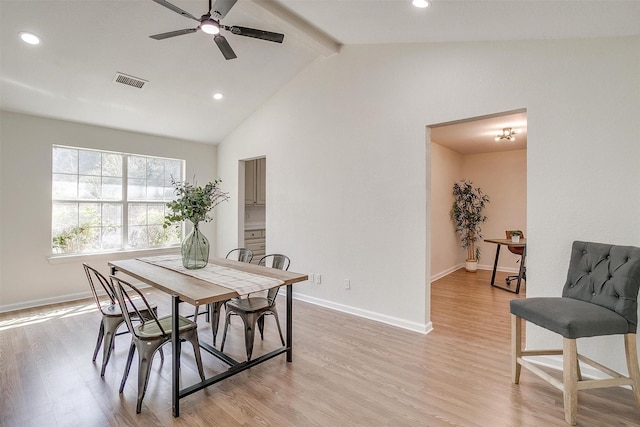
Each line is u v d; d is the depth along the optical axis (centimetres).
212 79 399
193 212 283
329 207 392
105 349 238
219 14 238
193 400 208
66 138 421
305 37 335
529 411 195
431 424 184
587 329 184
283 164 447
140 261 321
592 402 205
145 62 346
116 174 473
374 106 352
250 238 593
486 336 310
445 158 607
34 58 312
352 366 252
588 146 235
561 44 245
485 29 253
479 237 666
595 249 217
